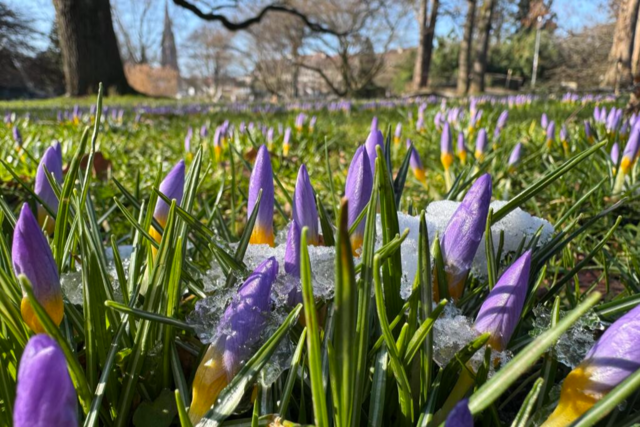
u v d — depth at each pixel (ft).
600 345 0.41
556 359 0.54
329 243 0.66
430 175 2.14
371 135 0.71
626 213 1.60
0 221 0.59
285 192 0.85
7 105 10.28
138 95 12.87
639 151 1.59
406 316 0.57
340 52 21.07
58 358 0.29
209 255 0.95
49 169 0.75
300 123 3.35
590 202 1.66
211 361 0.47
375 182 0.46
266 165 0.63
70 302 0.62
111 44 12.40
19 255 0.45
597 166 1.80
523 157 2.40
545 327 0.54
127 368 0.54
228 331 0.47
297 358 0.48
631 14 9.11
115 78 12.52
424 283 0.50
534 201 1.69
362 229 0.63
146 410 0.55
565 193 1.73
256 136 3.22
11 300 0.49
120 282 0.60
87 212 0.69
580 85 15.67
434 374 0.60
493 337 0.49
